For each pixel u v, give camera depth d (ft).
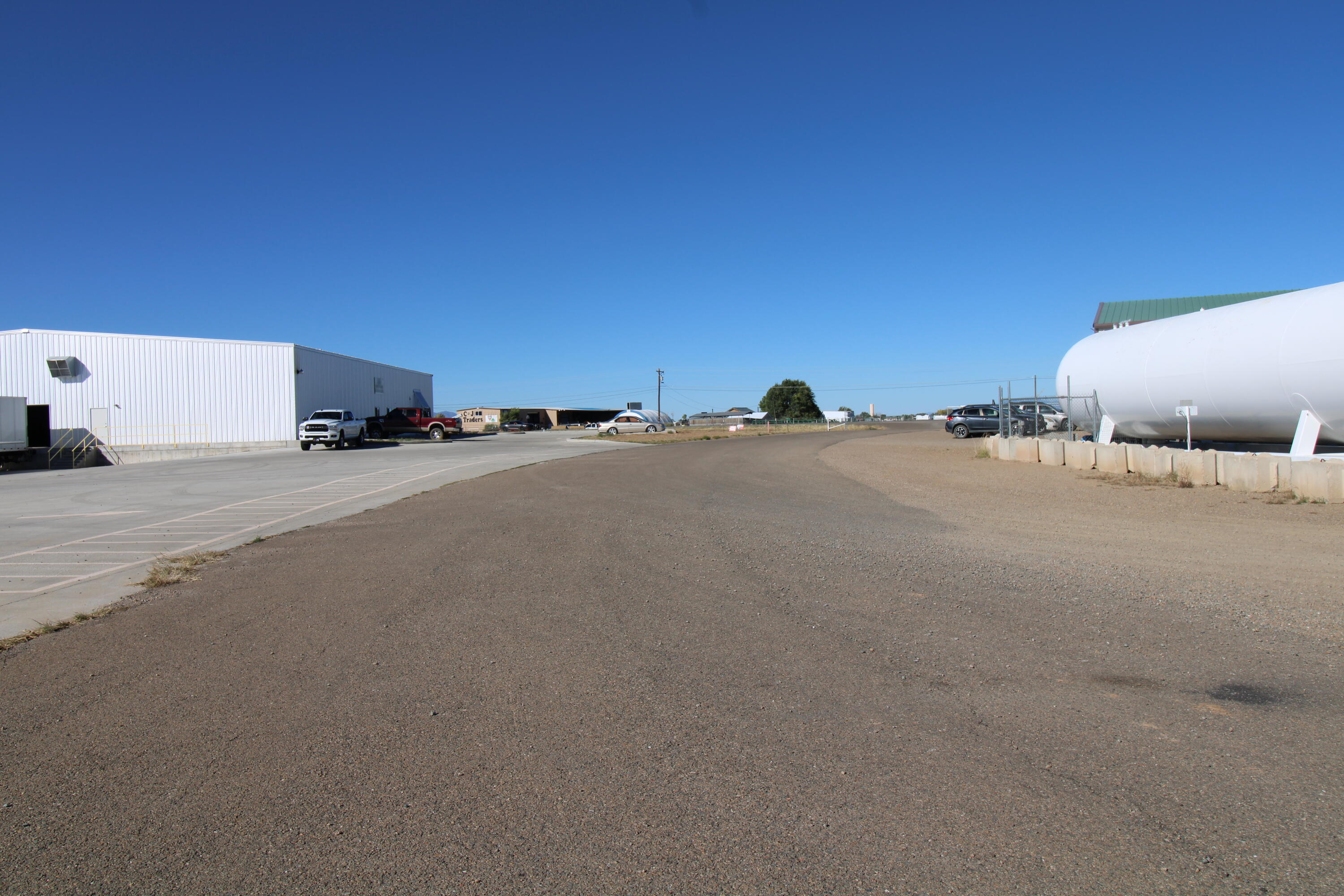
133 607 23.22
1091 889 8.72
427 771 11.96
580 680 16.07
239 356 134.41
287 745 12.99
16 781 11.82
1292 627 18.98
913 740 12.85
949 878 8.98
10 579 27.94
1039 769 11.73
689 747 12.71
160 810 10.88
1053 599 22.27
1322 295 50.29
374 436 156.15
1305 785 11.03
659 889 8.87
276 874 9.27
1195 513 39.63
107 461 130.62
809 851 9.61
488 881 9.08
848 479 62.23
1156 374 62.28
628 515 42.09
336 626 20.53
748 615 21.04
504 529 37.42
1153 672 15.90
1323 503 40.73
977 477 60.23
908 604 21.86
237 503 51.98
